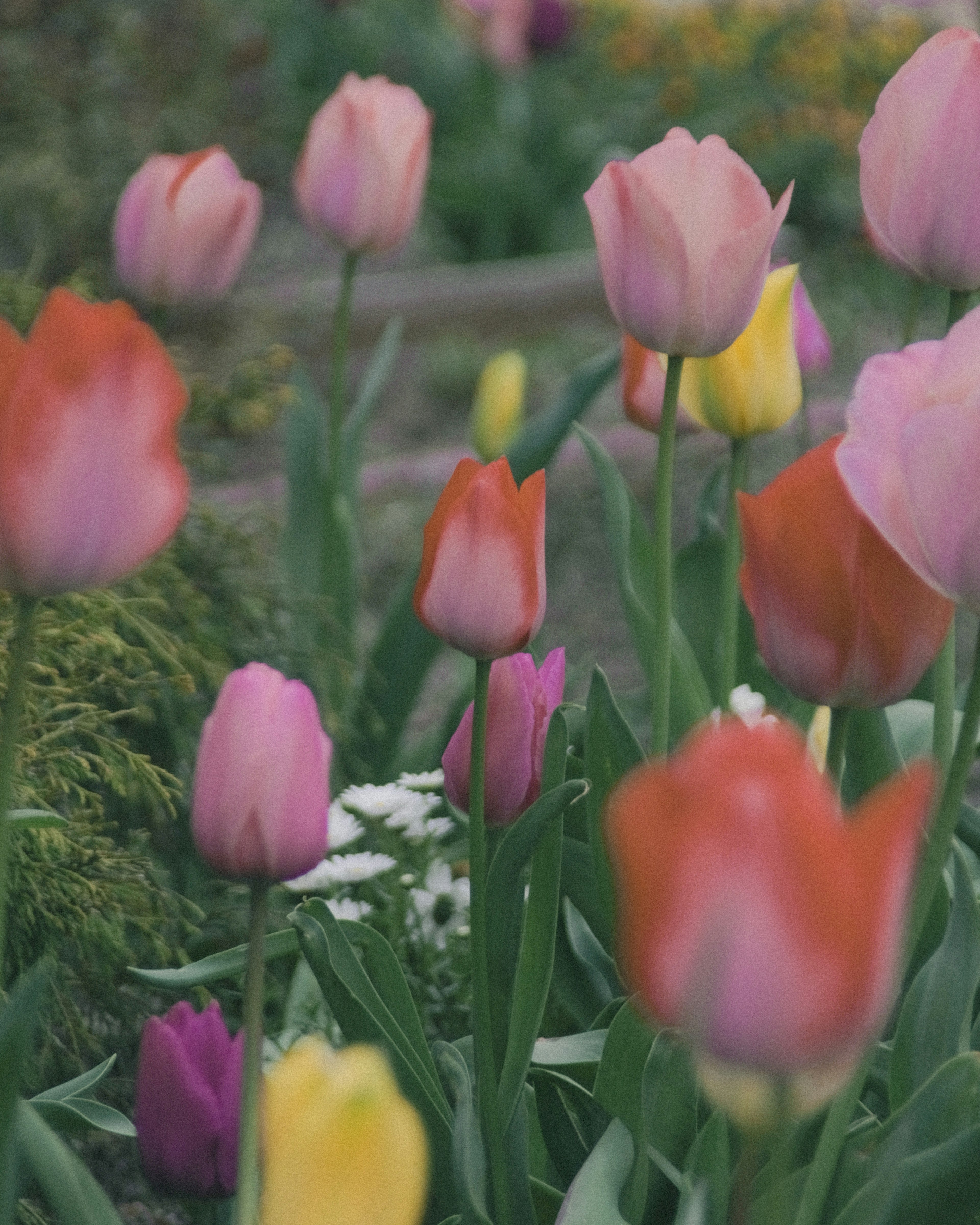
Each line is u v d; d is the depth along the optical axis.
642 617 1.29
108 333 0.90
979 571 0.91
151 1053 1.01
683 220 1.04
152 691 1.38
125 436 0.91
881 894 0.81
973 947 1.03
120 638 1.34
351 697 1.65
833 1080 0.84
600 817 1.12
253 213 1.47
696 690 1.31
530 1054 1.04
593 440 1.30
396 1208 0.83
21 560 0.91
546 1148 1.12
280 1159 0.83
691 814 0.81
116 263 1.49
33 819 1.02
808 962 0.82
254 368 1.77
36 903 1.20
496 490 0.99
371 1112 0.83
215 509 1.55
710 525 1.44
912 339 1.27
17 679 0.93
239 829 0.94
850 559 0.94
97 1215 0.92
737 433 1.20
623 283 1.06
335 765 1.60
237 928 1.36
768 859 0.80
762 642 0.97
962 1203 0.95
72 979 1.25
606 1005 1.16
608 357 1.69
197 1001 1.30
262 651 1.58
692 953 0.82
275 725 0.94
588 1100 1.10
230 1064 1.02
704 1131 1.00
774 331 1.17
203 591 1.53
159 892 1.24
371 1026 1.03
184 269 1.45
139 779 1.29
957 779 0.96
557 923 1.11
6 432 0.90
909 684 0.96
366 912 1.26
